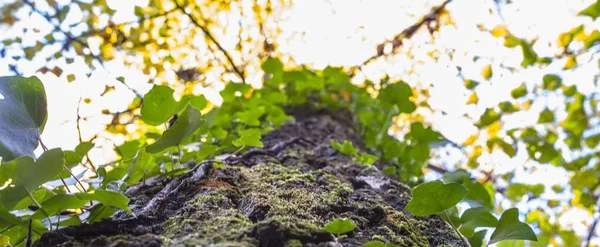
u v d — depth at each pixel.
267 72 1.66
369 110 1.67
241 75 2.21
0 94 0.65
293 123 1.53
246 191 0.77
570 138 2.06
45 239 0.59
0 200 0.57
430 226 0.77
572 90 1.96
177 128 0.72
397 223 0.73
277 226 0.60
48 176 0.60
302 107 1.78
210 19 2.33
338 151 1.17
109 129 1.65
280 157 1.04
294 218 0.65
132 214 0.65
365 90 1.89
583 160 1.94
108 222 0.64
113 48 2.13
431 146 1.22
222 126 1.28
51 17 1.96
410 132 1.23
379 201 0.82
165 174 0.82
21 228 0.63
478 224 0.76
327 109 1.81
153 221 0.68
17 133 0.64
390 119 1.46
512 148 1.94
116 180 0.77
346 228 0.59
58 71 1.90
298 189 0.80
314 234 0.61
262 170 0.90
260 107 1.20
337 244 0.60
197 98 0.96
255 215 0.68
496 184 2.19
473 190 0.99
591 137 2.03
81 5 2.01
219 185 0.78
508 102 1.94
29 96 0.67
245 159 1.00
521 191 1.97
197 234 0.60
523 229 0.65
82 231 0.61
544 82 1.94
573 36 1.91
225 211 0.68
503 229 0.66
